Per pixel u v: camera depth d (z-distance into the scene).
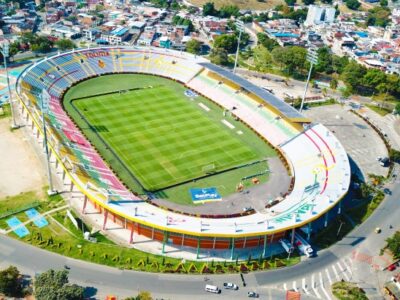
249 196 130.62
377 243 117.31
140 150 149.38
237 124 174.12
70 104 177.38
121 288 96.50
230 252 110.38
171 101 189.25
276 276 103.56
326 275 105.06
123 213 107.62
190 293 96.94
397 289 101.94
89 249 106.06
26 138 152.75
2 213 115.56
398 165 158.62
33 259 101.81
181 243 110.75
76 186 117.81
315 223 121.88
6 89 192.50
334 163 137.25
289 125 164.75
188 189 131.38
